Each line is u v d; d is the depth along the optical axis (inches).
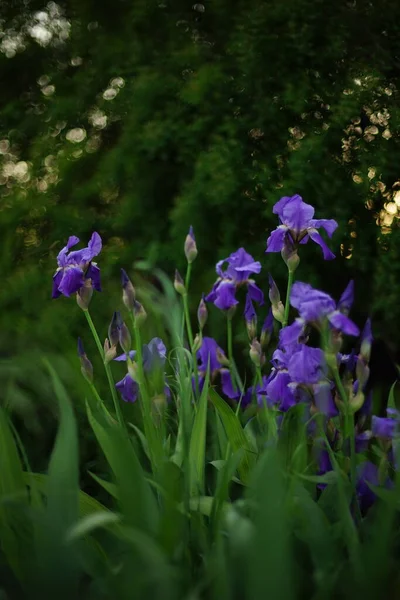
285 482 53.0
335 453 67.0
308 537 50.3
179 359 77.9
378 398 97.9
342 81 180.5
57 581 47.8
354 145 178.1
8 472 56.8
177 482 52.9
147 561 42.1
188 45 195.3
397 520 58.4
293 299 62.9
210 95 182.7
